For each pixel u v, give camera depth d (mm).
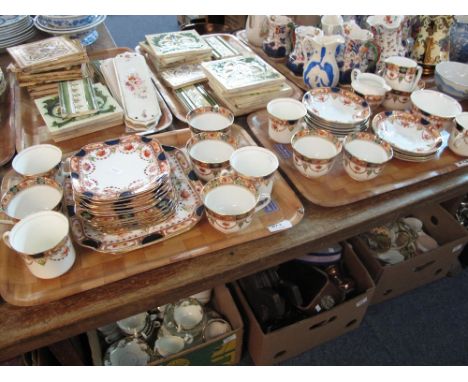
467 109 1240
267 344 1114
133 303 721
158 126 1111
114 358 1087
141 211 754
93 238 766
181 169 925
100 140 1059
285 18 1415
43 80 1165
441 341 1377
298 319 1162
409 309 1463
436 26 1348
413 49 1416
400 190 963
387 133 1072
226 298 1137
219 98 1209
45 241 725
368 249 1290
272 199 907
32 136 1074
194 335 1131
